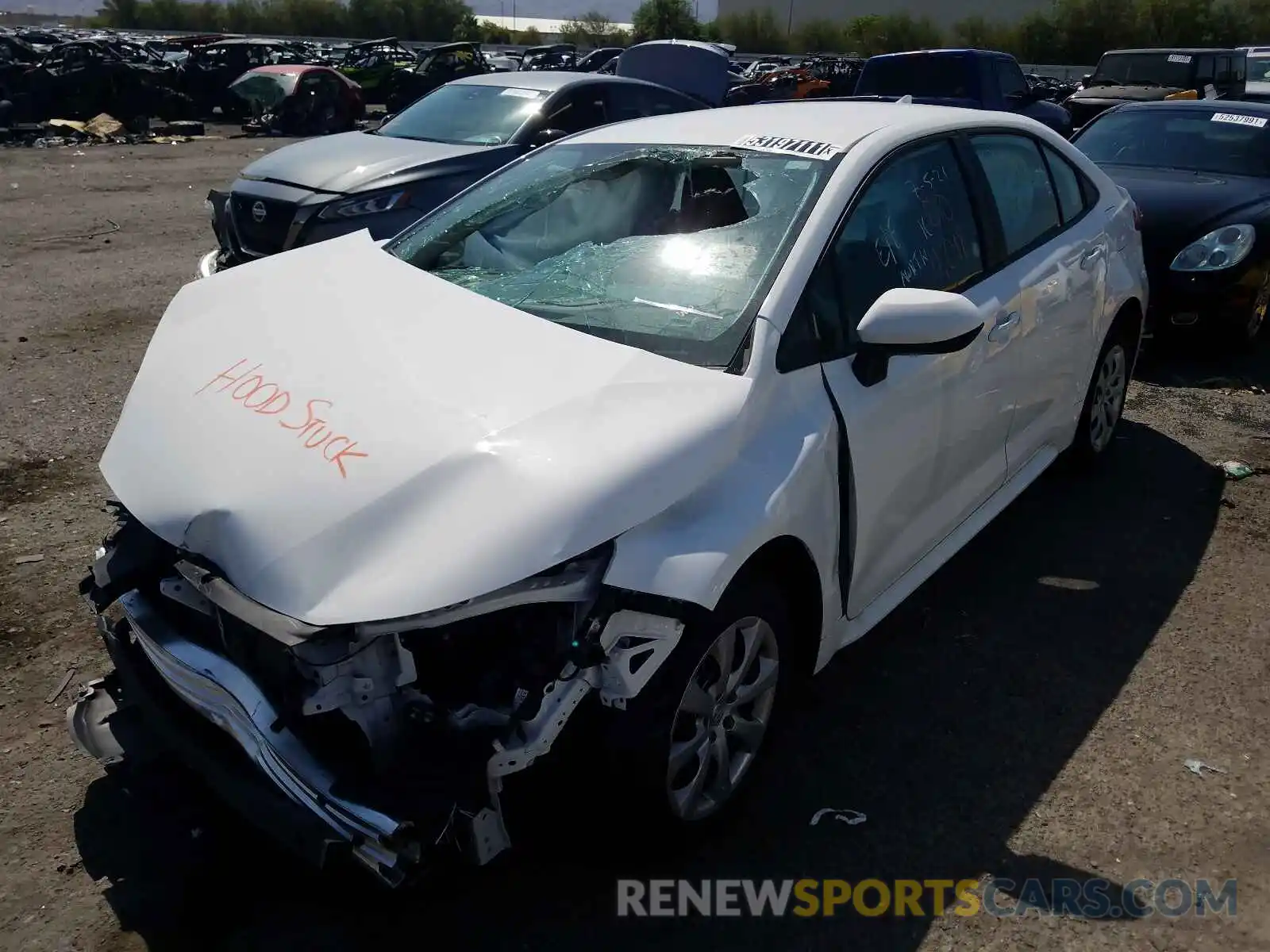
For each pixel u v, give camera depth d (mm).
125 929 2414
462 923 2457
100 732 2730
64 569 3898
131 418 2770
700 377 2570
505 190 3729
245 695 2240
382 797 2117
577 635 2207
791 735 3115
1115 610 3803
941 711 3236
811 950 2404
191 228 10938
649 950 2398
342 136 8062
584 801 2574
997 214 3748
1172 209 6453
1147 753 3051
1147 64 15969
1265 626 3697
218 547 2266
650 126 3791
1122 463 5082
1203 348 6836
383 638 2133
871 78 13227
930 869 2637
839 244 2980
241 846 2664
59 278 8461
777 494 2504
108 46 22844
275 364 2709
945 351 2746
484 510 2170
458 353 2662
